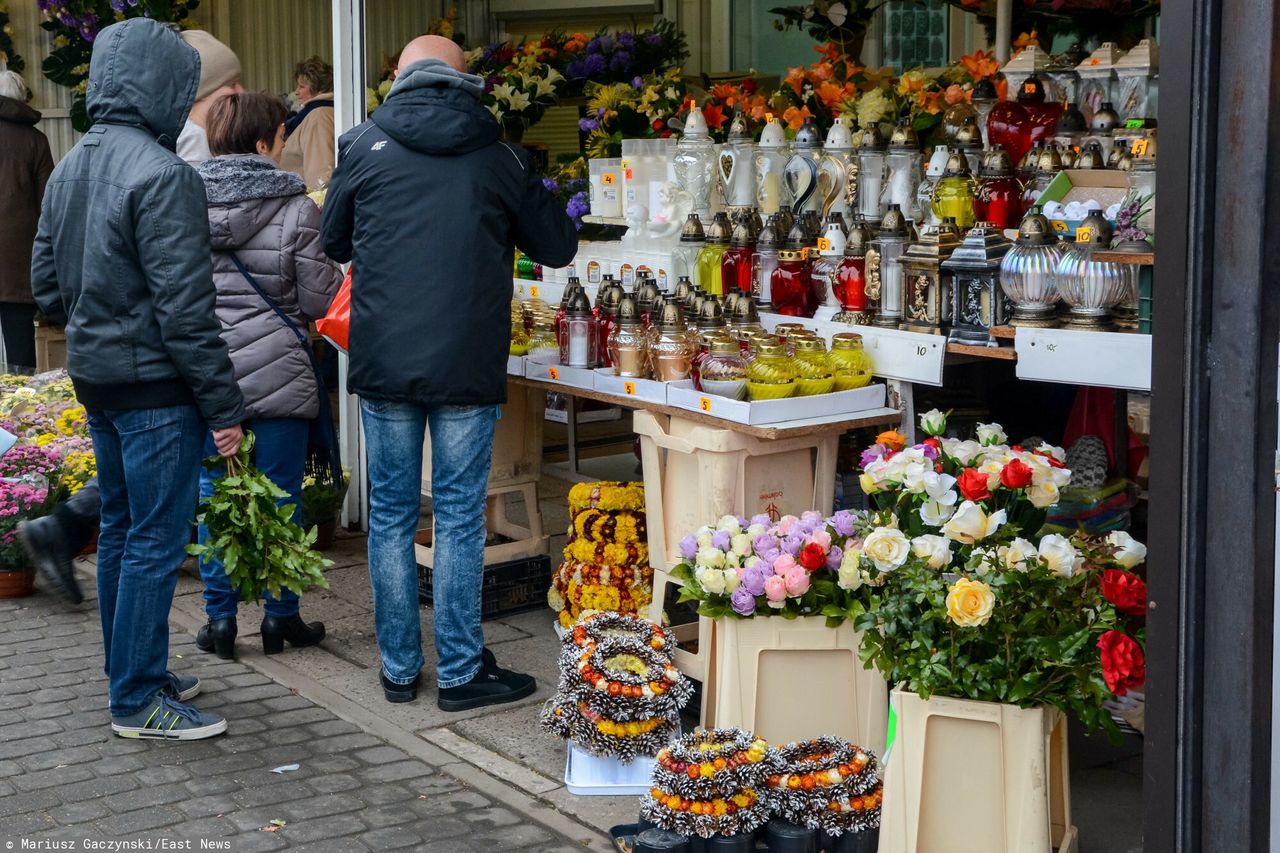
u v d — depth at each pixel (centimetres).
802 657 356
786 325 426
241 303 443
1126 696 382
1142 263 339
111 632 411
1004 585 297
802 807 321
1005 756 298
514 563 509
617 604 441
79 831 343
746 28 817
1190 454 239
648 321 440
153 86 376
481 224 400
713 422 391
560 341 458
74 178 375
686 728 404
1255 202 229
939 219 425
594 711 366
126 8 843
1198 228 234
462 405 404
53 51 881
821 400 392
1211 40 231
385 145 402
